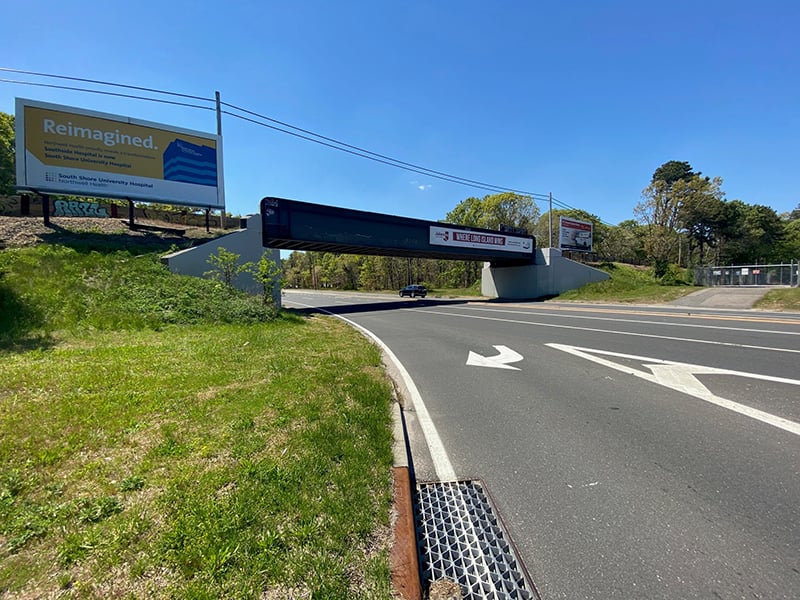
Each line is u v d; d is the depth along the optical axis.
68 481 2.62
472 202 50.19
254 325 11.27
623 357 7.35
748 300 19.39
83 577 1.83
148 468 2.81
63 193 14.13
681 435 3.77
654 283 32.97
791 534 2.31
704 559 2.11
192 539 2.06
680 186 38.75
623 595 1.89
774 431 3.79
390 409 4.45
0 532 2.11
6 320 7.79
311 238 19.06
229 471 2.78
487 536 2.39
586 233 36.34
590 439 3.75
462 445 3.71
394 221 22.80
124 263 12.38
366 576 1.91
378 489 2.69
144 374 5.27
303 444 3.25
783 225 58.34
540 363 7.10
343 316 18.42
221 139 17.08
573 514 2.57
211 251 14.83
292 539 2.11
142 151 15.31
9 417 3.62
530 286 32.25
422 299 35.69
